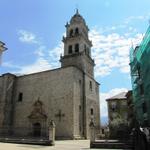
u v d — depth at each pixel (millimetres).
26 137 37281
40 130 39562
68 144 26266
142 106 30578
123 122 30750
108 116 51000
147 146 15984
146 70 27078
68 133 36656
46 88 42219
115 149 20844
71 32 52406
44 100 41438
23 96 44469
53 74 42531
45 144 24266
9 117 43438
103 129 47531
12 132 42344
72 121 37031
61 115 38438
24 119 42312
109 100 52531
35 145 24219
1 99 43906
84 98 42750
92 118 44438
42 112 40594
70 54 48344
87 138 40344
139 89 31703
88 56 49250
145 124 28375
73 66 40750
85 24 54062
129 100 42344
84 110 41906
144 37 27391
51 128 24875
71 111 37781
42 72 44094
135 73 33188
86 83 44781
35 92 43250
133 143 18531
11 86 45688
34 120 40781
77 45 49344
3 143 25625
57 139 36562
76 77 41250
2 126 41406
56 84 41344
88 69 48562
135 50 34156
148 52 25906
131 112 38594
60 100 39688
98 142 22359
